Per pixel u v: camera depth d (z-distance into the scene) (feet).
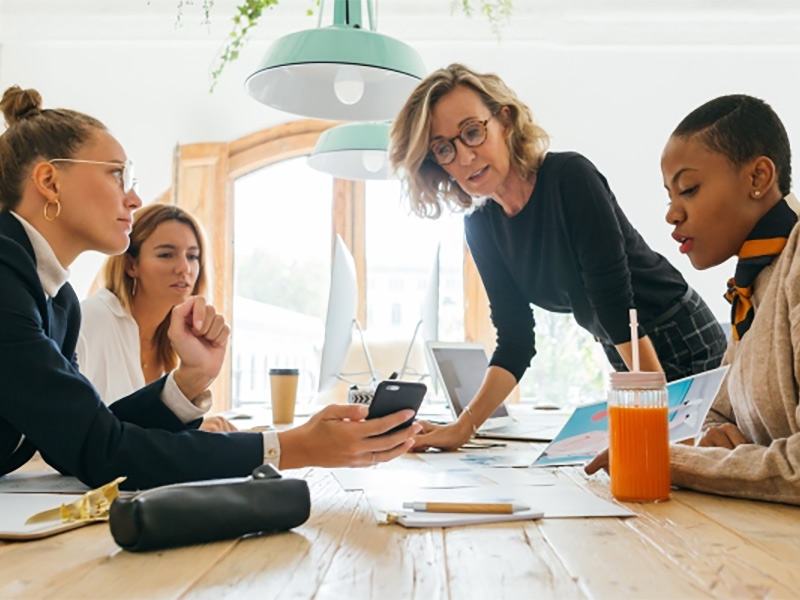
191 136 17.46
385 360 12.26
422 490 3.61
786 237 3.98
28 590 2.05
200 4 16.96
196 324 4.29
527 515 2.93
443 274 17.19
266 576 2.18
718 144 4.03
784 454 3.19
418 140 5.80
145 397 4.22
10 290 3.66
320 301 17.63
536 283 6.44
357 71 7.18
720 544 2.53
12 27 17.33
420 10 16.89
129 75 17.51
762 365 3.85
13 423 3.51
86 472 3.46
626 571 2.22
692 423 4.00
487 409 5.96
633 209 16.96
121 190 4.46
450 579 2.14
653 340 6.51
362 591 2.04
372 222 17.43
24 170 4.28
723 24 16.92
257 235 17.67
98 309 7.42
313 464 3.72
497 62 17.26
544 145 6.02
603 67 17.15
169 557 2.38
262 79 7.41
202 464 3.52
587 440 4.77
